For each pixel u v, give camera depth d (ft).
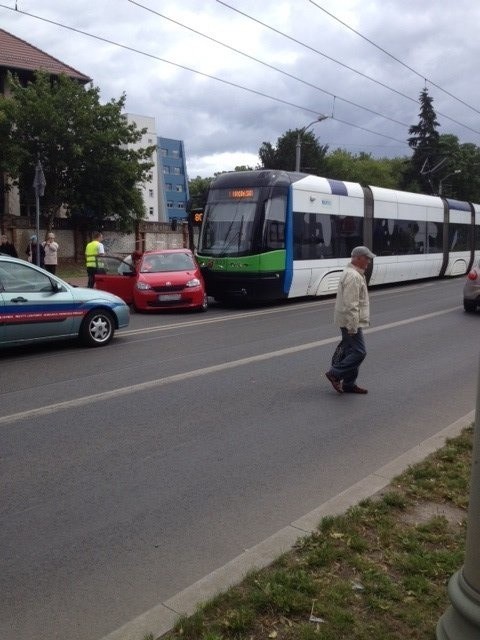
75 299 35.19
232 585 11.40
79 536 13.97
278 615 10.53
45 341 34.14
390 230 72.43
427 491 15.55
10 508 15.30
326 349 35.27
